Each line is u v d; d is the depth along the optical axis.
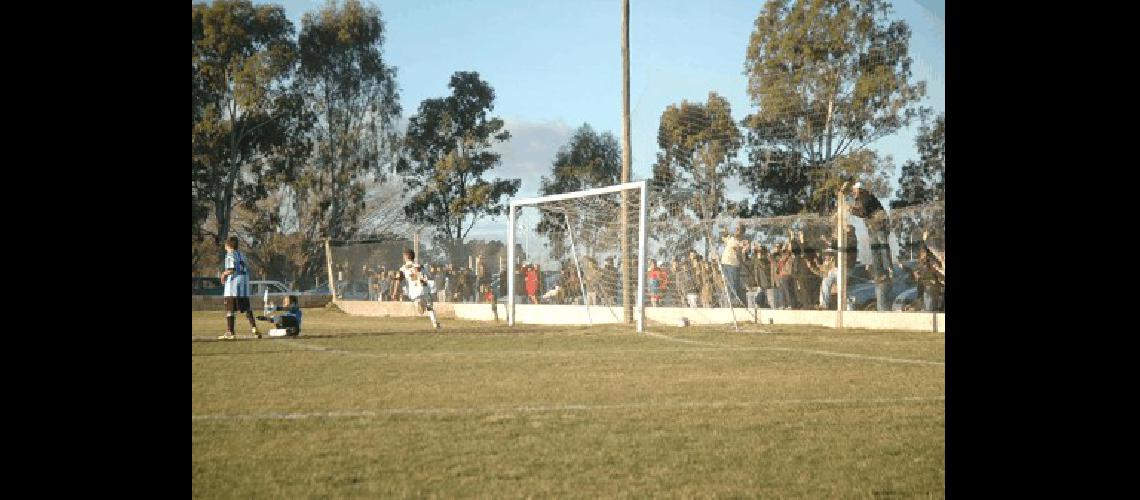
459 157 55.19
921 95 35.31
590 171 66.56
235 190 51.22
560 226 28.42
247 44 50.25
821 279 23.69
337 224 52.69
